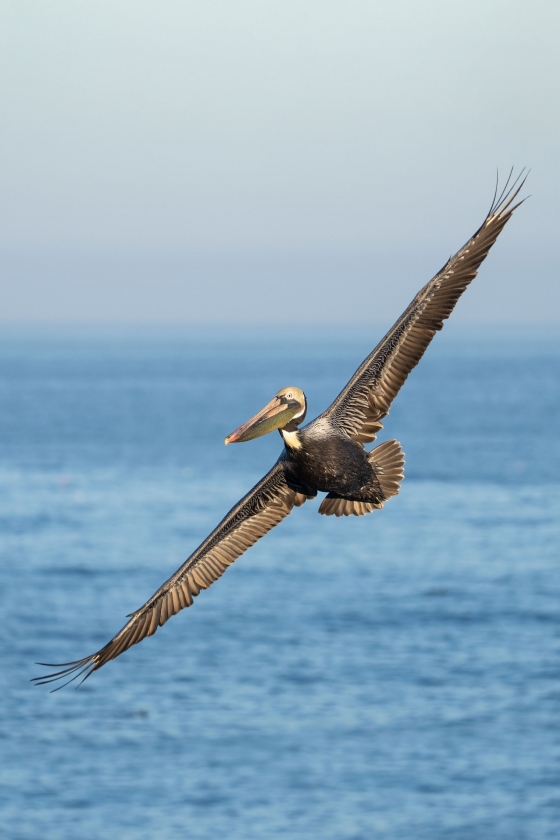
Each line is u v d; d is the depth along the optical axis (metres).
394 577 49.91
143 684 34.19
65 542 59.06
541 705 31.12
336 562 54.19
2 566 52.81
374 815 24.44
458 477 85.69
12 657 37.44
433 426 140.38
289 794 25.47
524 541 57.66
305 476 10.28
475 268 10.11
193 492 78.88
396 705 31.47
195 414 165.38
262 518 10.51
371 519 67.44
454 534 60.56
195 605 45.16
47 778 26.42
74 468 94.81
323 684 33.69
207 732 29.56
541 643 37.72
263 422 10.14
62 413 168.12
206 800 25.12
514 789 25.58
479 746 28.20
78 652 37.84
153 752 28.14
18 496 77.31
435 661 35.84
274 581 49.84
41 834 23.44
